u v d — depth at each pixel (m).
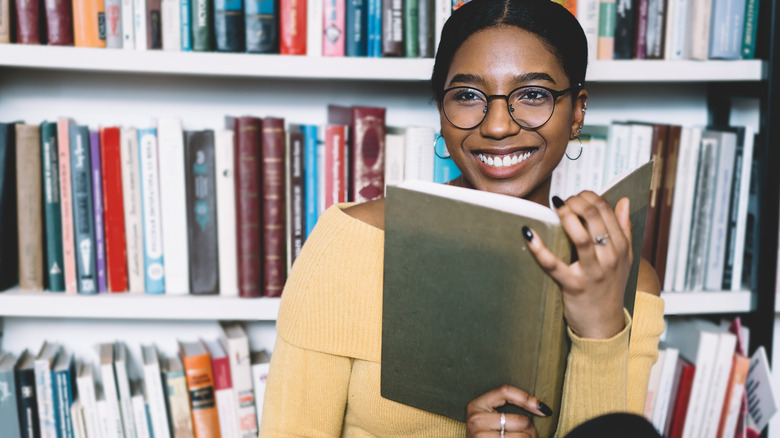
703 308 1.29
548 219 0.58
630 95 1.48
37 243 1.19
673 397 1.33
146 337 1.46
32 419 1.22
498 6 0.75
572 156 1.25
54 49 1.09
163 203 1.19
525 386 0.63
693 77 1.20
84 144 1.16
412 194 0.64
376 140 1.20
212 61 1.11
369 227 0.78
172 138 1.18
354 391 0.80
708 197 1.27
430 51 1.15
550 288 0.59
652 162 0.71
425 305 0.67
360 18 1.14
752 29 1.22
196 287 1.21
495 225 0.59
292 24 1.13
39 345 1.43
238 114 1.42
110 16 1.11
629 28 1.19
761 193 1.26
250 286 1.20
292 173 1.20
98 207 1.19
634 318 0.81
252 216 1.19
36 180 1.17
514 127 0.74
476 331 0.64
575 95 0.79
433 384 0.70
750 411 1.31
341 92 1.43
